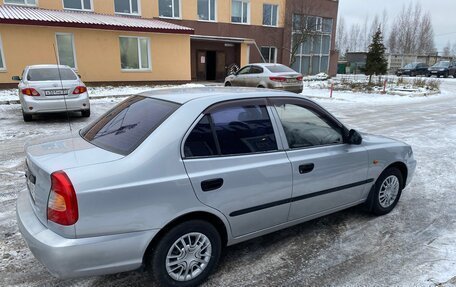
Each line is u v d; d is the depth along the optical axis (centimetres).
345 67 4406
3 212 395
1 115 1028
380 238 355
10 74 1481
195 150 260
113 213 229
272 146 300
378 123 1020
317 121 338
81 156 250
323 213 349
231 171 269
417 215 408
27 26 1474
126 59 1764
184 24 2206
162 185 241
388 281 285
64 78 961
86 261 226
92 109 1149
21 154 629
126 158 242
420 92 1925
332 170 335
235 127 283
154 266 255
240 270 299
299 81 1479
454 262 311
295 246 339
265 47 2661
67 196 218
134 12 2017
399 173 410
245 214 286
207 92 306
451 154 680
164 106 283
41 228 235
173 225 257
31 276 284
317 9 2838
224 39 2353
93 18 1708
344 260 316
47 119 970
